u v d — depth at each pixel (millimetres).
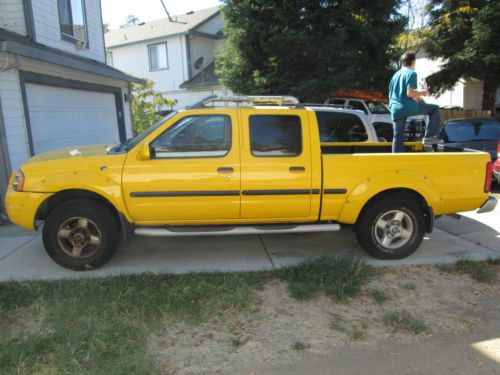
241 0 14391
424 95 5996
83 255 4887
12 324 3740
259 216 5039
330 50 13875
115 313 3848
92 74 10234
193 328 3686
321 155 5020
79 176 4695
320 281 4504
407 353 3367
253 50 14797
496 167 8641
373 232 5191
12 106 7430
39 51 7453
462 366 3203
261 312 3969
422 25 21016
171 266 5078
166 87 25078
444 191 5191
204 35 24734
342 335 3611
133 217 4844
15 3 8641
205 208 4883
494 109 19922
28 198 4723
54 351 3312
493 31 16891
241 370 3146
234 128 4867
